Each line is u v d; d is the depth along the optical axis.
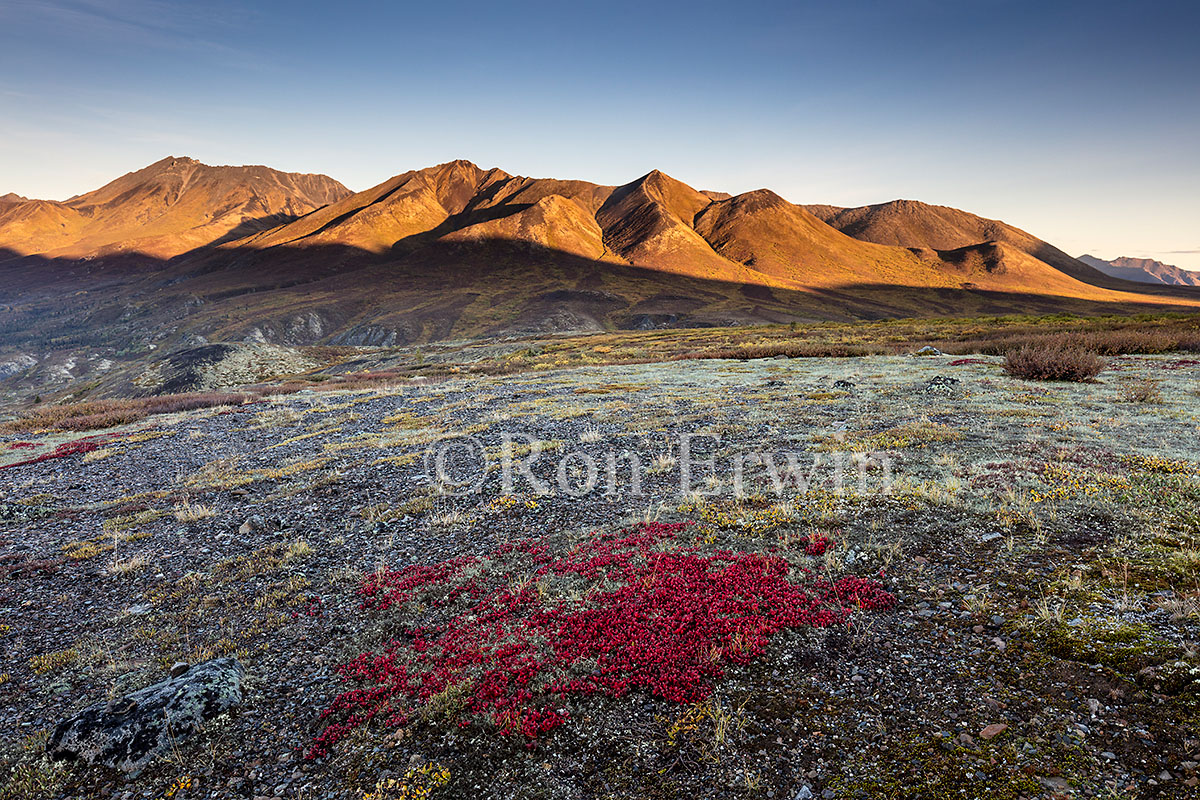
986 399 23.03
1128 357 36.84
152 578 12.42
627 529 12.58
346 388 50.47
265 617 10.23
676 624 8.43
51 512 17.77
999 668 6.79
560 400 31.86
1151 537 9.38
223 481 19.89
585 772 5.99
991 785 5.23
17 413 63.03
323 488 18.12
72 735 6.96
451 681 7.58
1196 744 5.22
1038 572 8.75
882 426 19.73
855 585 8.94
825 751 5.95
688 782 5.75
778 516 12.12
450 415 29.81
